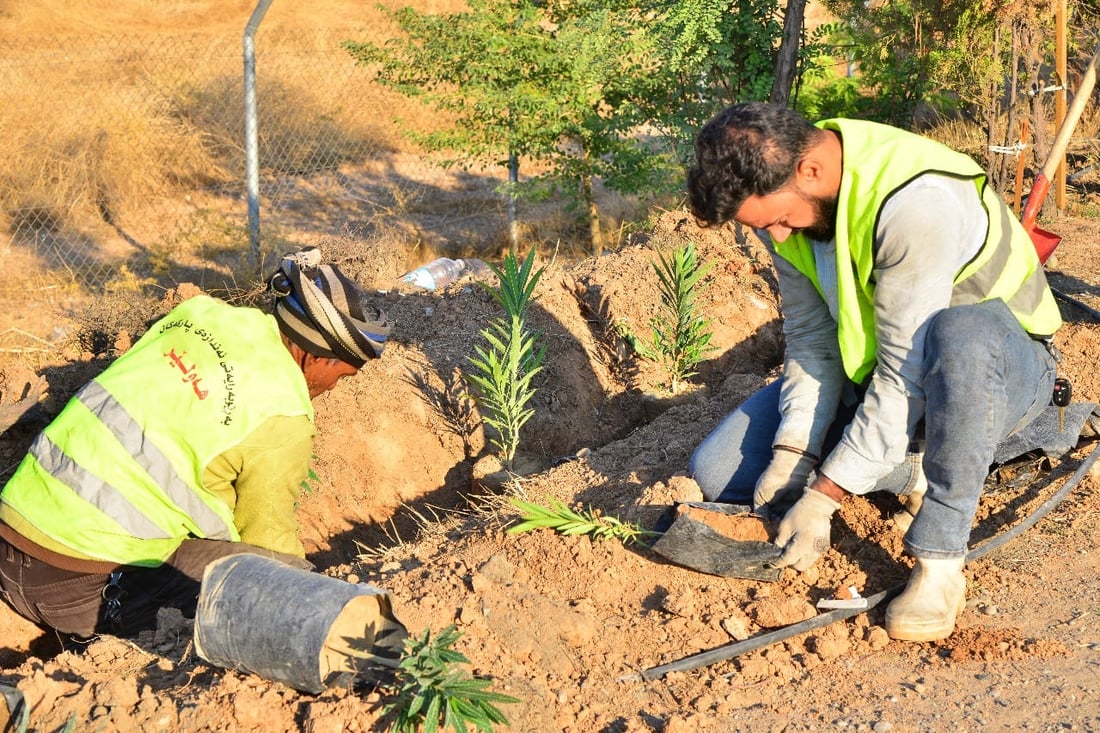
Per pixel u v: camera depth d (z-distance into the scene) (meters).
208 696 2.58
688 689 2.72
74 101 12.88
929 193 2.55
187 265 9.81
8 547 3.01
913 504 3.25
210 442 2.86
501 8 9.08
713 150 2.55
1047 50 7.88
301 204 11.87
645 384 5.30
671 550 3.03
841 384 3.13
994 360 2.61
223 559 2.70
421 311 5.68
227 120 13.09
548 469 4.45
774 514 3.16
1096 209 7.47
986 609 3.02
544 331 5.42
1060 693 2.61
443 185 12.69
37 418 5.42
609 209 10.77
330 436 4.80
